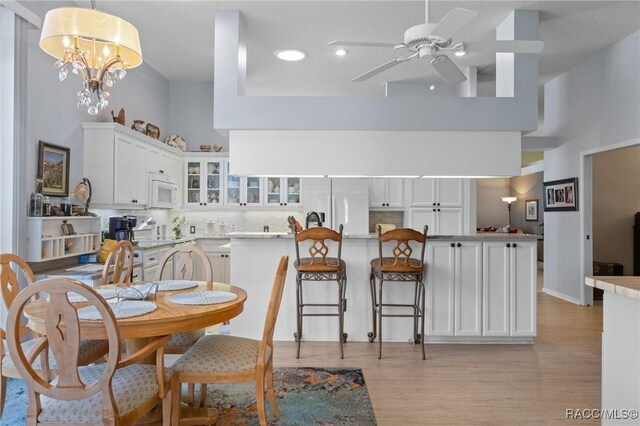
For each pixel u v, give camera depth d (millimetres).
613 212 6539
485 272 3689
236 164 3680
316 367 3127
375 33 4074
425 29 2359
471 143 3695
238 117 3617
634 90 4379
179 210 6445
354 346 3625
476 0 3469
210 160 6180
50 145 3586
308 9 3605
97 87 2502
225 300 2170
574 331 4152
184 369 1998
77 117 4035
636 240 6477
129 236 4551
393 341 3758
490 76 5379
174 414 1991
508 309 3691
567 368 3158
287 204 6219
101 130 4129
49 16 2154
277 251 3773
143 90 5438
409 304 3715
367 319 3764
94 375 1798
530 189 10672
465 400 2619
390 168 3680
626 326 1746
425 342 3744
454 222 6047
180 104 6324
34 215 3256
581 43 4602
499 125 3645
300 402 2557
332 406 2514
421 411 2471
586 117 5227
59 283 1496
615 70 4664
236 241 3785
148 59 5164
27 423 1590
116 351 1566
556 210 5879
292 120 3623
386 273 3338
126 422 1657
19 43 3025
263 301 3773
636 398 1686
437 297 3699
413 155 3686
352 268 3762
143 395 1750
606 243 6539
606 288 1808
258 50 4500
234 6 3564
